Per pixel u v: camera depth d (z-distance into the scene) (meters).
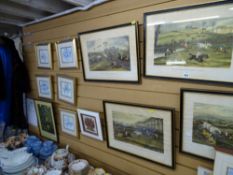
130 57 1.17
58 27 1.64
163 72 1.04
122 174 1.38
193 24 0.91
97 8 1.31
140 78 1.15
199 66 0.92
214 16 0.85
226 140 0.89
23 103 2.18
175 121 1.05
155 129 1.13
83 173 1.38
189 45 0.94
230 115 0.86
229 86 0.85
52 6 1.47
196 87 0.95
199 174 0.99
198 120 0.96
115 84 1.29
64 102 1.72
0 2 1.42
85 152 1.63
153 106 1.11
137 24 1.10
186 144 1.02
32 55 2.01
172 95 1.04
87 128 1.54
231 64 0.83
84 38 1.40
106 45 1.28
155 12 1.02
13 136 2.10
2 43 1.96
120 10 1.19
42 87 1.92
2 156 1.70
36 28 1.88
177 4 0.96
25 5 1.46
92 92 1.46
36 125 2.13
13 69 1.98
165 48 1.01
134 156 1.28
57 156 1.60
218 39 0.85
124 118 1.27
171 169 1.11
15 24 1.97
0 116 1.98
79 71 1.53
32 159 1.72
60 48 1.63
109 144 1.40
